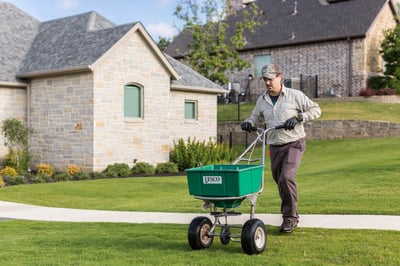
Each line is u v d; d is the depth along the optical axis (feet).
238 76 120.57
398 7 112.27
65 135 67.41
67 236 28.17
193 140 76.59
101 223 32.45
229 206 22.54
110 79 66.03
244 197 22.52
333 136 82.33
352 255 21.18
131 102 69.51
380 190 38.40
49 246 25.55
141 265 21.07
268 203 36.70
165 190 51.26
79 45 70.33
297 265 20.08
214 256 22.26
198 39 106.32
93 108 64.18
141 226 30.45
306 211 32.07
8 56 72.90
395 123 77.20
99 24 78.28
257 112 26.35
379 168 50.29
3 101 69.05
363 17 105.29
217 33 111.86
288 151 25.39
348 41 103.45
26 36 79.05
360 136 80.02
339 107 93.50
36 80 70.38
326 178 48.39
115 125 66.85
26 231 31.04
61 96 67.62
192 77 82.48
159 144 72.74
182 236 26.73
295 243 23.84
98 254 23.34
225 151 76.84
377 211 31.01
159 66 72.28
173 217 33.45
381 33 106.42
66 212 38.63
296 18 117.70
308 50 109.19
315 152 75.20
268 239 24.95
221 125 92.84
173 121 77.51
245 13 110.01
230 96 114.01
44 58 71.51
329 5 115.34
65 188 52.26
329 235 25.30
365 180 44.14
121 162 67.67
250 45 117.08
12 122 66.18
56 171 68.54
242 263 20.81
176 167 70.85
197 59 107.55
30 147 71.36
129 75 68.33
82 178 62.03
